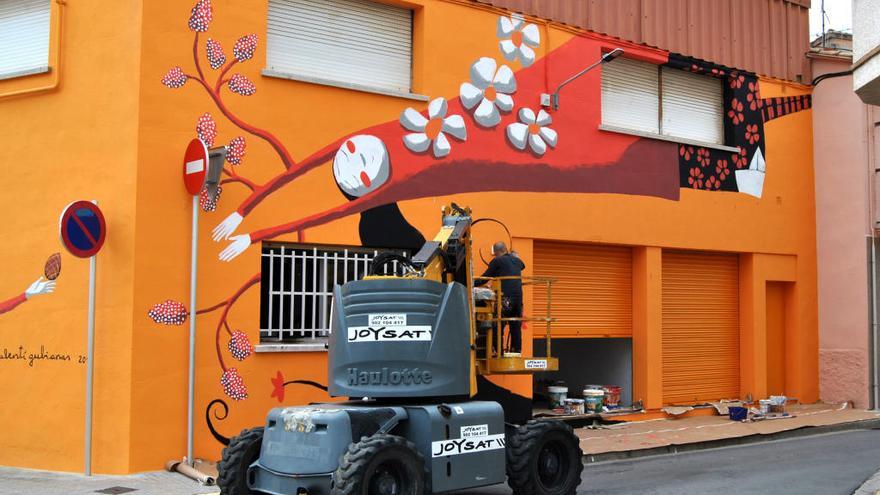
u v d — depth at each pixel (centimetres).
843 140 1739
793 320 1734
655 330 1516
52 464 1056
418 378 843
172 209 1062
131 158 1045
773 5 1750
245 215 1111
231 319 1093
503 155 1348
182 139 1074
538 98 1395
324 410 805
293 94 1160
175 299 1057
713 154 1625
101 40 1081
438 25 1295
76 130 1087
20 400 1086
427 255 895
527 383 1357
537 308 1407
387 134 1236
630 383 1523
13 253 1112
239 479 830
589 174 1447
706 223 1600
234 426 1087
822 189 1764
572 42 1444
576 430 1384
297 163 1155
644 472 1102
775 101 1731
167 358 1047
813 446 1323
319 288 1189
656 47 1559
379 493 760
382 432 805
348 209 1191
